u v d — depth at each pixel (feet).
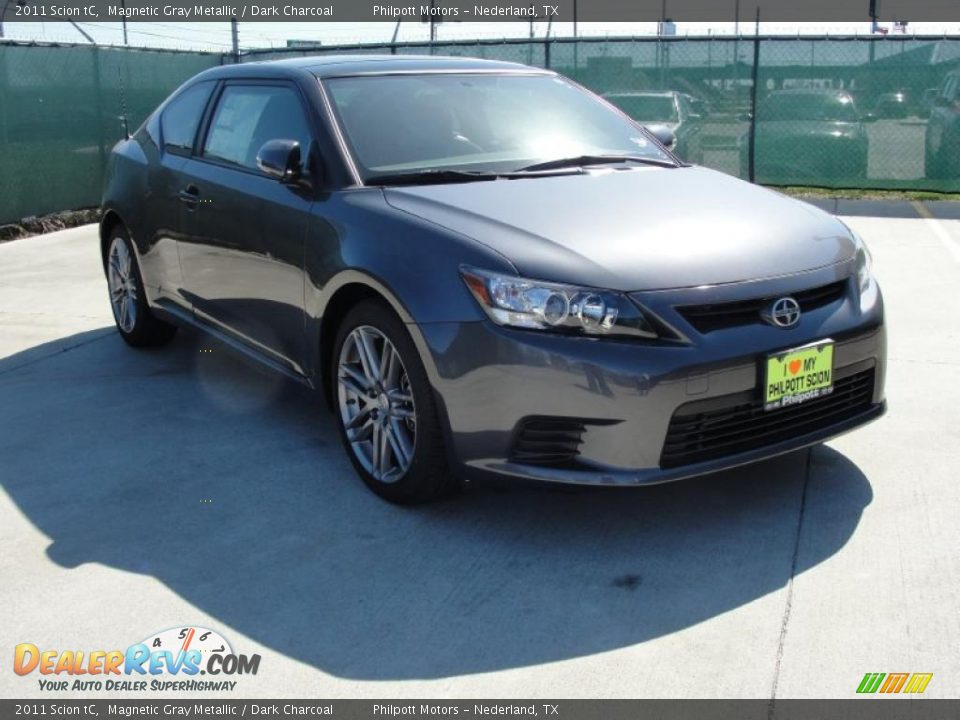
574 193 12.06
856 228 31.17
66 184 34.60
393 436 11.54
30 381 16.74
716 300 10.11
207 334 15.79
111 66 36.50
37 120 33.09
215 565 10.42
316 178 12.76
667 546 10.55
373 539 10.89
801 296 10.73
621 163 13.88
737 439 10.46
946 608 9.24
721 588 9.71
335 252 11.89
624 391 9.75
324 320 12.35
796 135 39.58
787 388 10.44
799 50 39.11
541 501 11.68
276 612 9.51
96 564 10.49
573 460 10.11
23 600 9.79
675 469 10.02
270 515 11.54
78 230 33.09
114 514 11.66
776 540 10.61
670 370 9.80
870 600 9.41
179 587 10.00
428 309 10.53
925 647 8.65
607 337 9.86
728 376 10.06
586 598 9.60
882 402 11.77
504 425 10.19
